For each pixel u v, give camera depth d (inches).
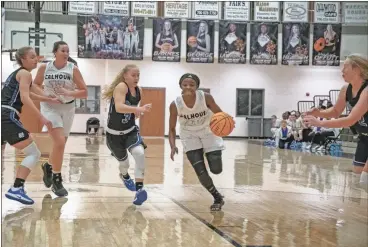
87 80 848.3
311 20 805.2
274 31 808.3
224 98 892.6
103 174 304.5
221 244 142.1
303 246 143.3
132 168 342.0
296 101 911.0
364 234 160.4
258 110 904.3
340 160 452.1
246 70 896.9
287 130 625.3
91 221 170.7
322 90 910.4
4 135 188.2
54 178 218.1
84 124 855.7
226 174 327.0
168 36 796.0
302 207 208.5
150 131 876.0
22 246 135.2
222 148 198.1
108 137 205.5
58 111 215.2
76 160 388.8
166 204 207.8
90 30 767.7
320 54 808.3
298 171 354.3
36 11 697.0
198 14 797.9
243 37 807.7
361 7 796.6
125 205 202.4
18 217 174.4
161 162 401.7
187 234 154.1
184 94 190.5
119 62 856.9
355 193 251.1
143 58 860.0
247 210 198.8
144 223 169.3
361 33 823.1
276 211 198.1
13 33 648.4
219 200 199.2
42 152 438.9
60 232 153.3
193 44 803.4
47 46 656.4
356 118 141.1
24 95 185.5
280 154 520.4
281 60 815.1
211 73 887.1
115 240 144.5
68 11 757.3
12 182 254.1
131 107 189.5
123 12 776.9
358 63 151.2
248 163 411.8
